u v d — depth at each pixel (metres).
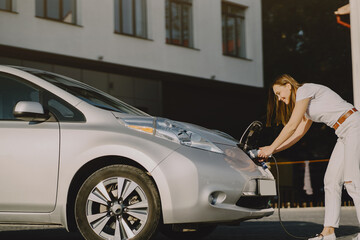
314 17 25.03
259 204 4.92
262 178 4.82
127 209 4.45
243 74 19.22
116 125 4.55
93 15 15.05
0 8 13.46
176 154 4.40
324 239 5.04
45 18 14.07
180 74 17.19
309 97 4.88
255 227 7.14
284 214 10.30
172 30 17.25
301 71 25.69
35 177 4.50
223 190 4.44
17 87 4.79
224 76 18.55
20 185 4.52
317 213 10.64
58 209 4.48
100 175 4.47
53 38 14.23
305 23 25.30
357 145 4.78
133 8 16.23
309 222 7.98
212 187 4.39
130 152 4.38
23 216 4.55
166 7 17.05
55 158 4.48
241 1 19.22
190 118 17.77
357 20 8.98
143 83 16.48
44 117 4.58
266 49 26.30
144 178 4.41
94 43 15.07
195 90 17.98
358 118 4.82
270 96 5.13
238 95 19.52
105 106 4.94
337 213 5.04
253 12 19.64
